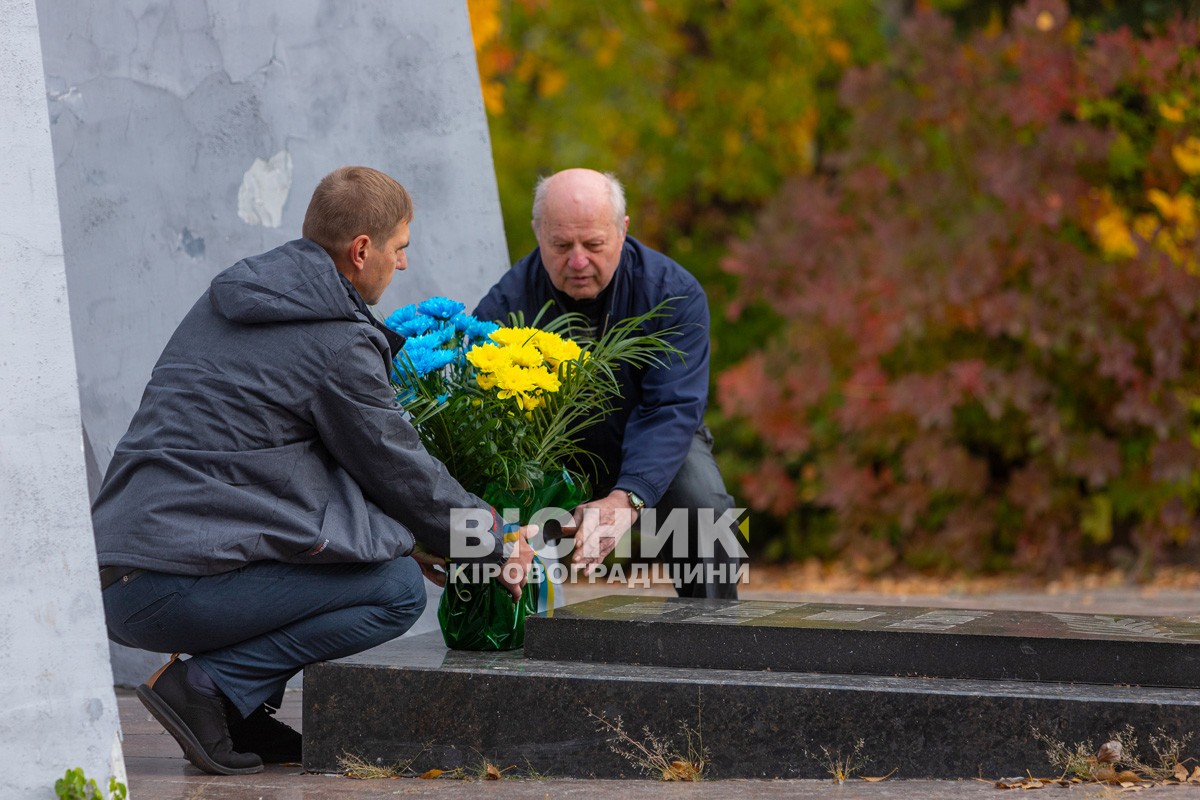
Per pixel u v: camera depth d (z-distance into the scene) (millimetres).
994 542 16469
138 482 5180
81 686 4219
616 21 18562
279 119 8039
